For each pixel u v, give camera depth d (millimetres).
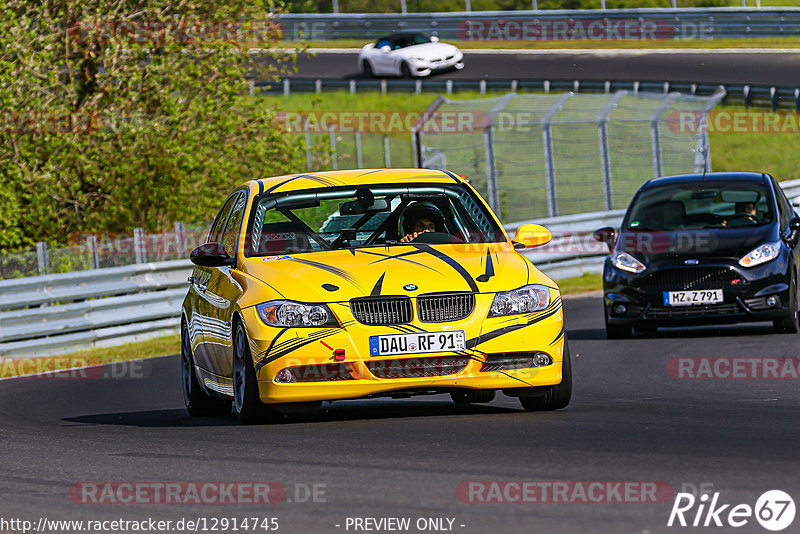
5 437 28406
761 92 138000
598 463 19844
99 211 80688
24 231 79750
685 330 48844
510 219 106125
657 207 47594
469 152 116938
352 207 29484
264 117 84312
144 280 62781
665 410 26891
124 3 82062
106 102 81125
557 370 26094
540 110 90062
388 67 158000
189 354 32281
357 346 25203
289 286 26031
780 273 44125
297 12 191875
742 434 22625
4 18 75812
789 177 127875
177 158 79312
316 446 22984
